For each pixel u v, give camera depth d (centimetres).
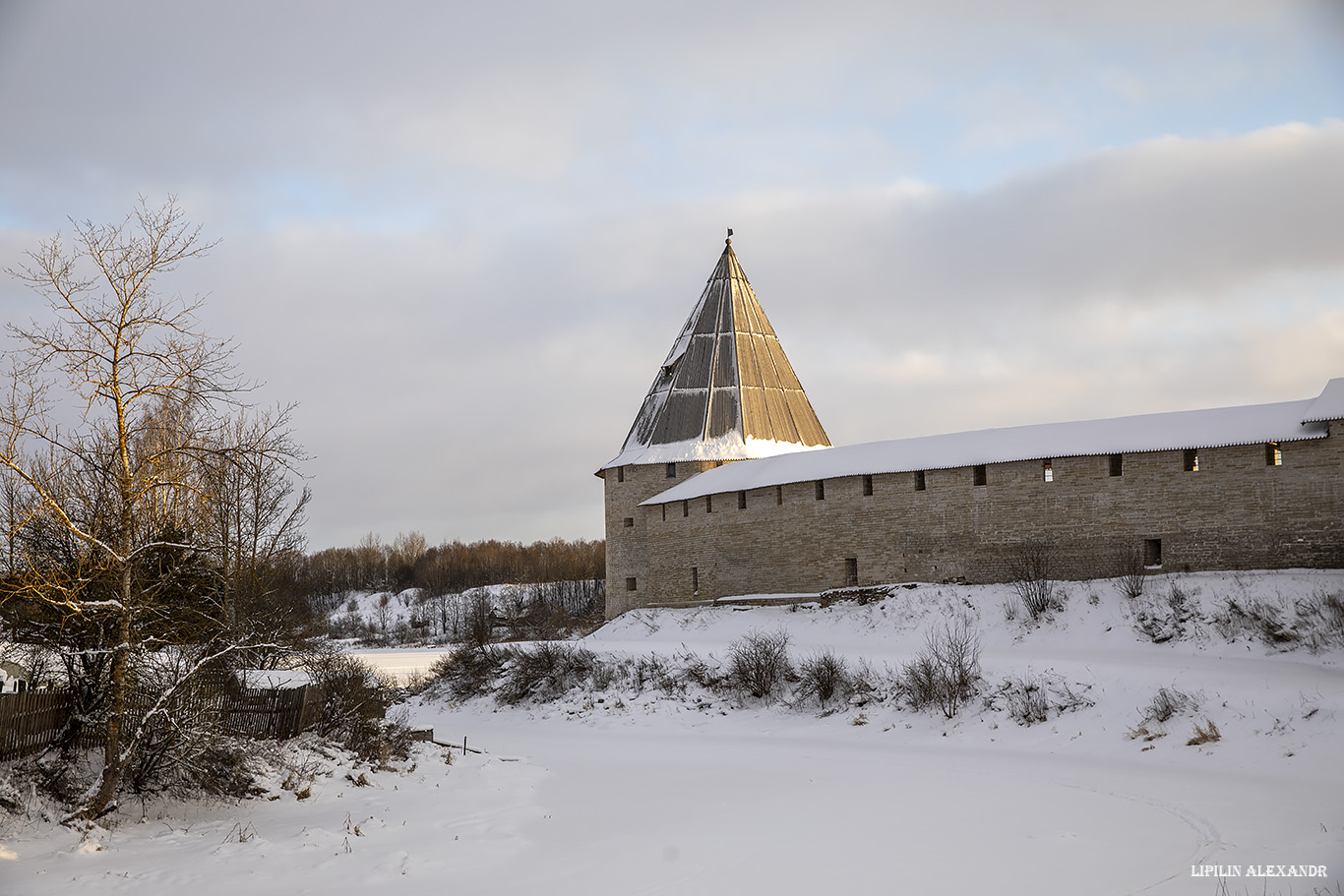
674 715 3144
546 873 1299
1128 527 3525
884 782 1981
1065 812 1631
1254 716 2189
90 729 1598
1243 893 1152
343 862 1352
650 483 5366
